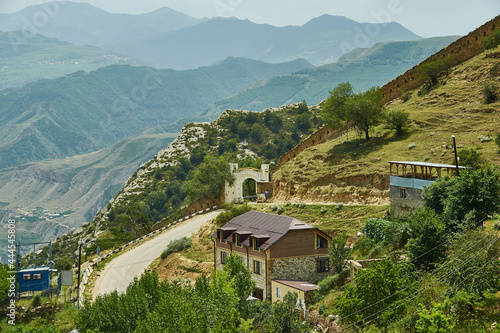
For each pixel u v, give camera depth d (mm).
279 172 117875
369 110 108375
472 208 53281
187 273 85812
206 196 134375
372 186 90438
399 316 40594
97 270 97938
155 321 47656
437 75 122062
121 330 54594
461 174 56875
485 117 99250
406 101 122688
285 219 69125
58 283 82312
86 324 57688
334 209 89938
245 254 67688
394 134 106688
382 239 63875
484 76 110875
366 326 42000
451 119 103250
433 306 38594
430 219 50312
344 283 55375
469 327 37406
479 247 43969
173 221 139500
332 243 60469
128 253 108000
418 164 67875
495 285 41000
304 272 64625
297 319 47562
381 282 43156
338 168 100250
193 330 45781
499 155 79938
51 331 65812
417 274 46750
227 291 53250
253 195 141250
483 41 118188
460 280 41500
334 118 116938
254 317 51875
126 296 58156
